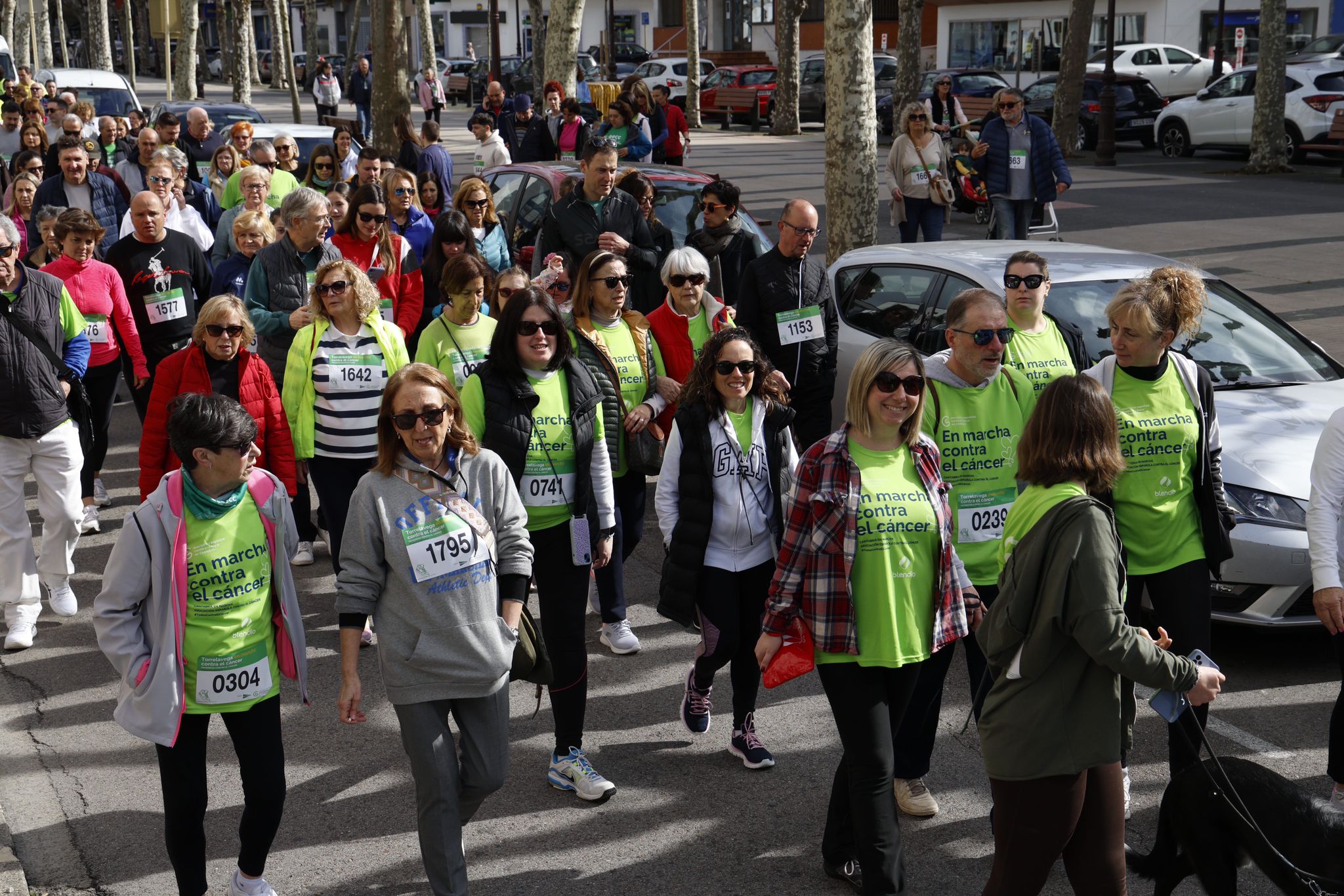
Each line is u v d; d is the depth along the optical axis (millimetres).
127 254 7824
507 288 6016
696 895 4129
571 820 4617
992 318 4391
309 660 6125
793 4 34125
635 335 6125
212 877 4270
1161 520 4375
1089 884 3422
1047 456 3381
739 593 4754
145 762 5137
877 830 3803
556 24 18922
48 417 6195
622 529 6039
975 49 43312
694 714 5172
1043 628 3305
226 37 71062
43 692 5777
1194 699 3387
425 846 3816
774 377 4816
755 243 9117
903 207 13039
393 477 3855
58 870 4340
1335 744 4344
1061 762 3336
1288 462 5809
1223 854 3564
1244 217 18125
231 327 5512
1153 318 4281
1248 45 36969
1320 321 12078
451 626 3807
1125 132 27797
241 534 3801
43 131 13078
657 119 16969
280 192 10555
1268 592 5602
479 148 15609
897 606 3869
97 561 7457
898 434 4004
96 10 46656
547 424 4688
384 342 5969
